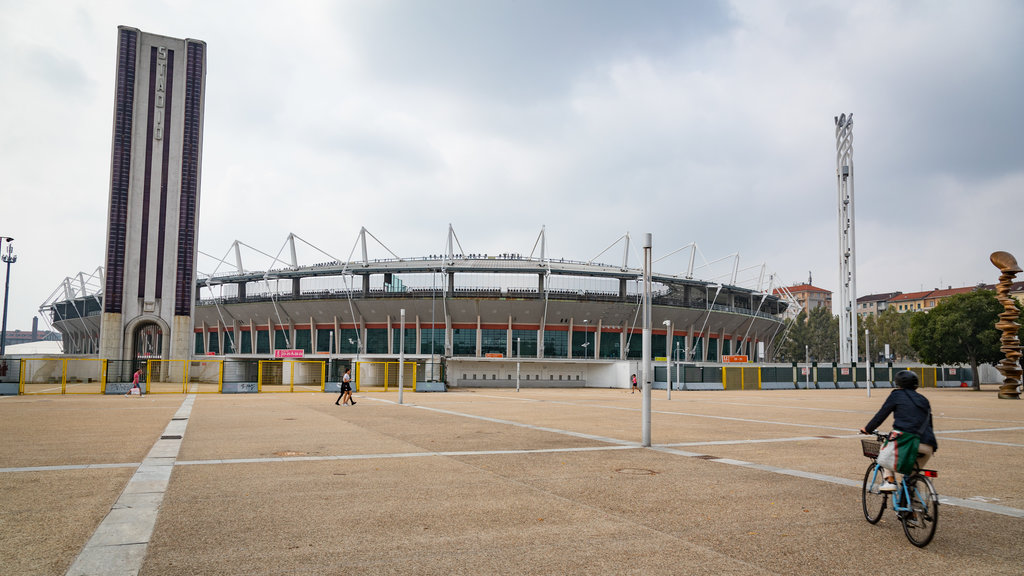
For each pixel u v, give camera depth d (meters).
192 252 86.62
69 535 7.89
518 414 29.27
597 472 12.74
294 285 106.00
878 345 139.12
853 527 8.54
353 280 102.50
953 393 67.06
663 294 107.94
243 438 18.52
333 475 12.28
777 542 7.77
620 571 6.64
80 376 84.00
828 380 80.25
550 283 100.19
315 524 8.52
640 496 10.43
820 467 13.59
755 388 73.94
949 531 8.39
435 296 96.00
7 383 48.16
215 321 112.88
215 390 58.91
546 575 6.50
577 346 102.75
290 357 80.00
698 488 11.12
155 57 86.56
